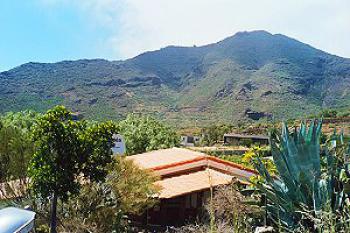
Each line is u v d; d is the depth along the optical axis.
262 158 10.54
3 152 16.55
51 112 12.92
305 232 7.27
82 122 13.82
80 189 14.66
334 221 6.40
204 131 98.62
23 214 9.69
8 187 16.34
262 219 8.76
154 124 43.09
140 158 26.42
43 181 12.57
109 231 15.42
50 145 12.71
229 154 42.41
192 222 19.73
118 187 15.64
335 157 8.57
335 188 8.32
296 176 8.75
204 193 21.06
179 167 23.05
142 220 21.05
